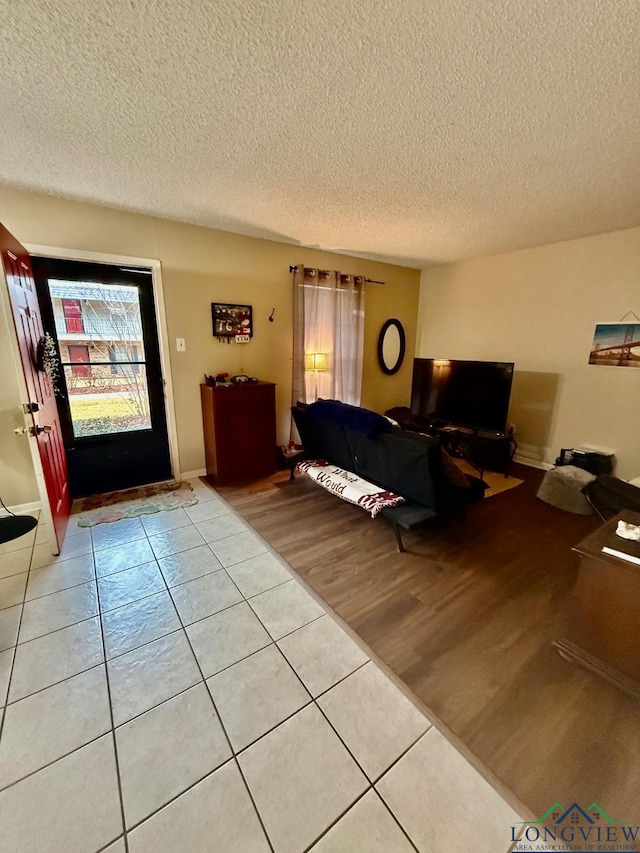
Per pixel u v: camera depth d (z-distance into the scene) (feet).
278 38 3.99
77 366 9.74
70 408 9.80
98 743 4.03
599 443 11.98
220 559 7.49
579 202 8.73
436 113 5.36
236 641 5.44
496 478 12.25
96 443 10.35
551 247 12.39
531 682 4.84
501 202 8.73
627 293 10.93
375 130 5.81
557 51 4.12
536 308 13.04
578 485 9.59
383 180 7.61
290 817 3.43
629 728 4.26
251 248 11.71
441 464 7.13
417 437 7.19
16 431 6.59
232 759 3.90
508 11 3.63
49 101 5.09
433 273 16.35
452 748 4.03
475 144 6.20
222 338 11.67
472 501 8.22
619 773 3.80
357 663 5.09
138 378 10.68
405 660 5.16
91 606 6.10
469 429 13.39
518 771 3.82
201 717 4.33
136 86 4.79
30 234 8.46
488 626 5.80
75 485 10.22
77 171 7.29
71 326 9.50
